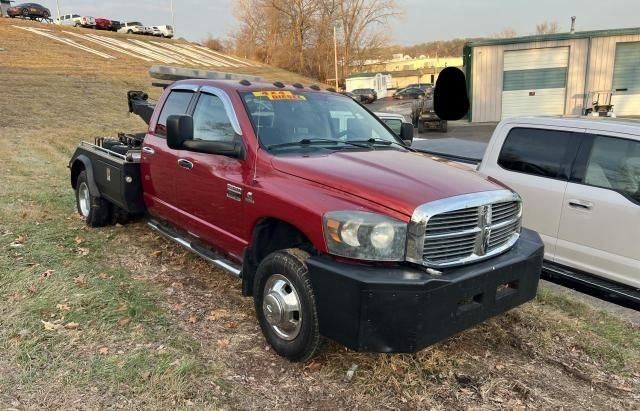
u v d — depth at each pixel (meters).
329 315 3.28
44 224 6.67
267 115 4.36
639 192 4.56
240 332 4.11
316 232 3.38
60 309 4.27
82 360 3.58
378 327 3.11
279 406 3.22
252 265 4.07
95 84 26.31
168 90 5.50
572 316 4.62
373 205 3.27
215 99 4.68
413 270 3.19
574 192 4.94
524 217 5.35
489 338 4.14
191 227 4.87
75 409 3.08
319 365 3.65
